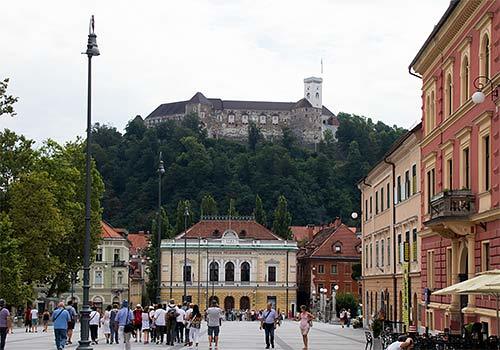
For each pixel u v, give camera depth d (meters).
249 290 137.88
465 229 39.84
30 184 76.75
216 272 138.25
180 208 152.00
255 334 63.56
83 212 85.50
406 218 59.91
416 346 32.25
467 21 40.91
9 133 78.81
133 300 164.50
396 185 64.81
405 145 58.81
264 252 139.38
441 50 46.84
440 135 47.44
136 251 182.88
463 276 42.84
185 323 47.09
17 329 71.25
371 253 78.38
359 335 62.00
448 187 45.69
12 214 76.62
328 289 142.88
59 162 85.56
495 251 36.00
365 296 81.94
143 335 53.31
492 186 36.56
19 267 70.56
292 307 138.50
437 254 48.69
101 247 145.00
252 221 143.88
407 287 54.00
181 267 137.12
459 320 43.41
